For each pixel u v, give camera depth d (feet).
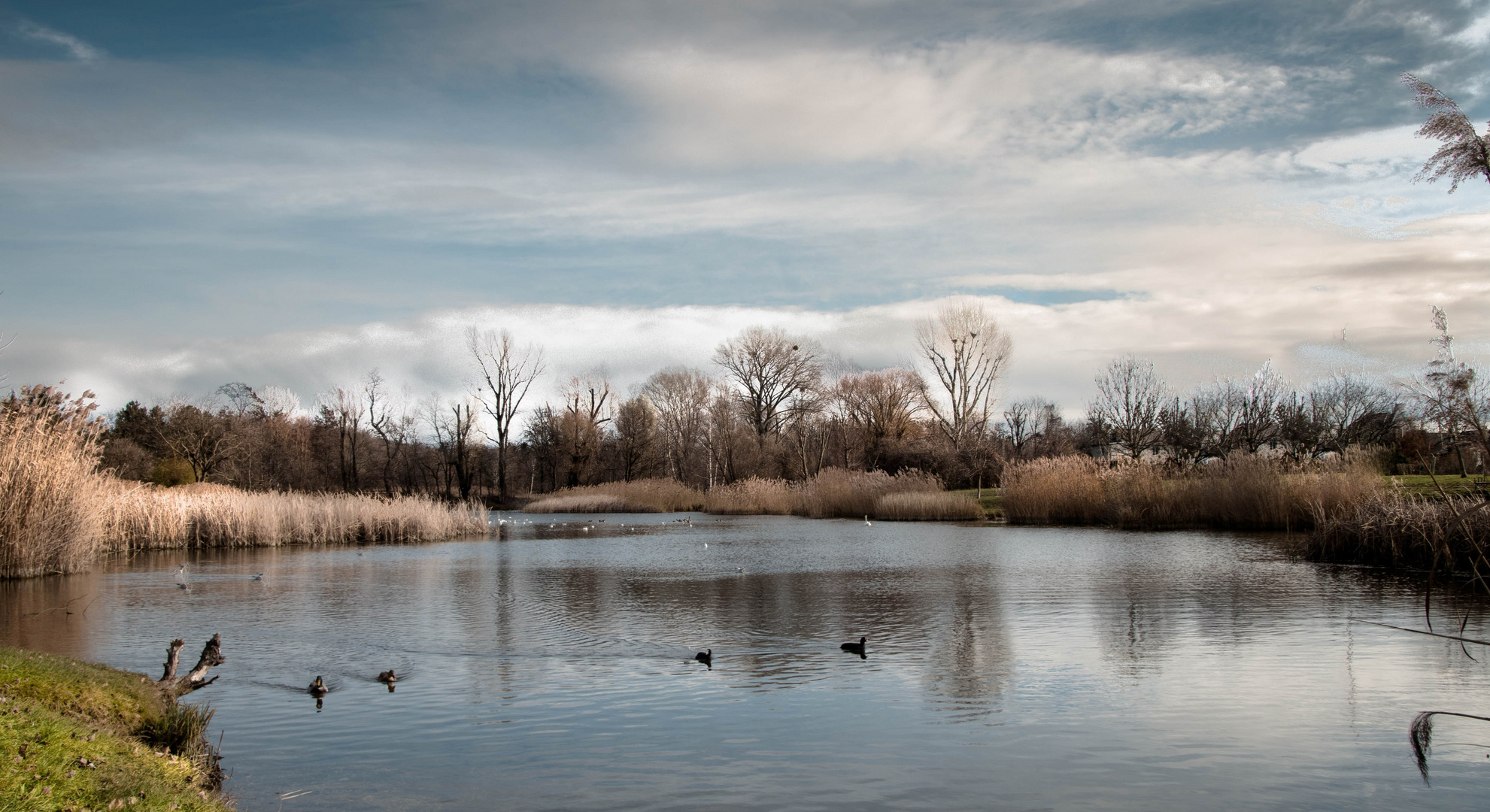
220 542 91.81
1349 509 71.31
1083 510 107.24
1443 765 23.18
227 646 38.93
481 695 30.83
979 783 22.24
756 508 164.86
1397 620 41.65
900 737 25.84
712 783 22.44
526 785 22.40
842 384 220.84
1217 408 151.33
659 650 37.78
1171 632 39.83
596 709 28.94
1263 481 90.12
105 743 19.98
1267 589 51.60
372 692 31.22
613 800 21.39
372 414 230.07
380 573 67.72
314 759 24.38
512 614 47.44
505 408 219.41
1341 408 138.00
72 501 63.67
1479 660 33.86
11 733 18.38
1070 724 26.84
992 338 204.13
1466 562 52.29
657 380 254.88
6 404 62.34
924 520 127.13
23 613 48.08
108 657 36.70
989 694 30.27
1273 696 29.45
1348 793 21.43
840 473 156.25
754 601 51.21
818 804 20.99
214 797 20.02
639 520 146.20
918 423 217.36
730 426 221.46
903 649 37.45
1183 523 97.81
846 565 69.31
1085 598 49.80
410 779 22.81
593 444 235.20
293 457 227.81
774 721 27.45
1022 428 244.22
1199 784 22.08
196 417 183.83
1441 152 18.03
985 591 53.31
